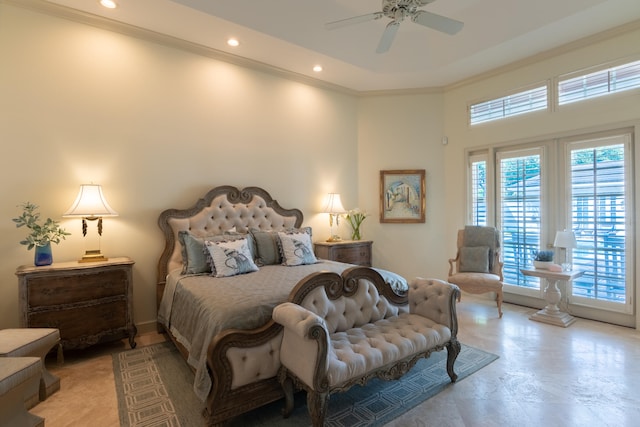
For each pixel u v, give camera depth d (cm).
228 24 344
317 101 500
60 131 316
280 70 453
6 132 294
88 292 291
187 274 319
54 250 314
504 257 465
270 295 235
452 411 212
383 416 208
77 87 324
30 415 172
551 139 414
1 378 152
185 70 385
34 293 269
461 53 420
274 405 224
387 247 540
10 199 295
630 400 222
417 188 530
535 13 345
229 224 403
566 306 405
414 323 253
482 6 369
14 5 297
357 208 534
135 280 354
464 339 330
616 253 364
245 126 430
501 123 460
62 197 317
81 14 321
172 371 269
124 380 254
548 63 411
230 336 193
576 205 395
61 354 278
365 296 259
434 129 530
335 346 212
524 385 243
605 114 367
